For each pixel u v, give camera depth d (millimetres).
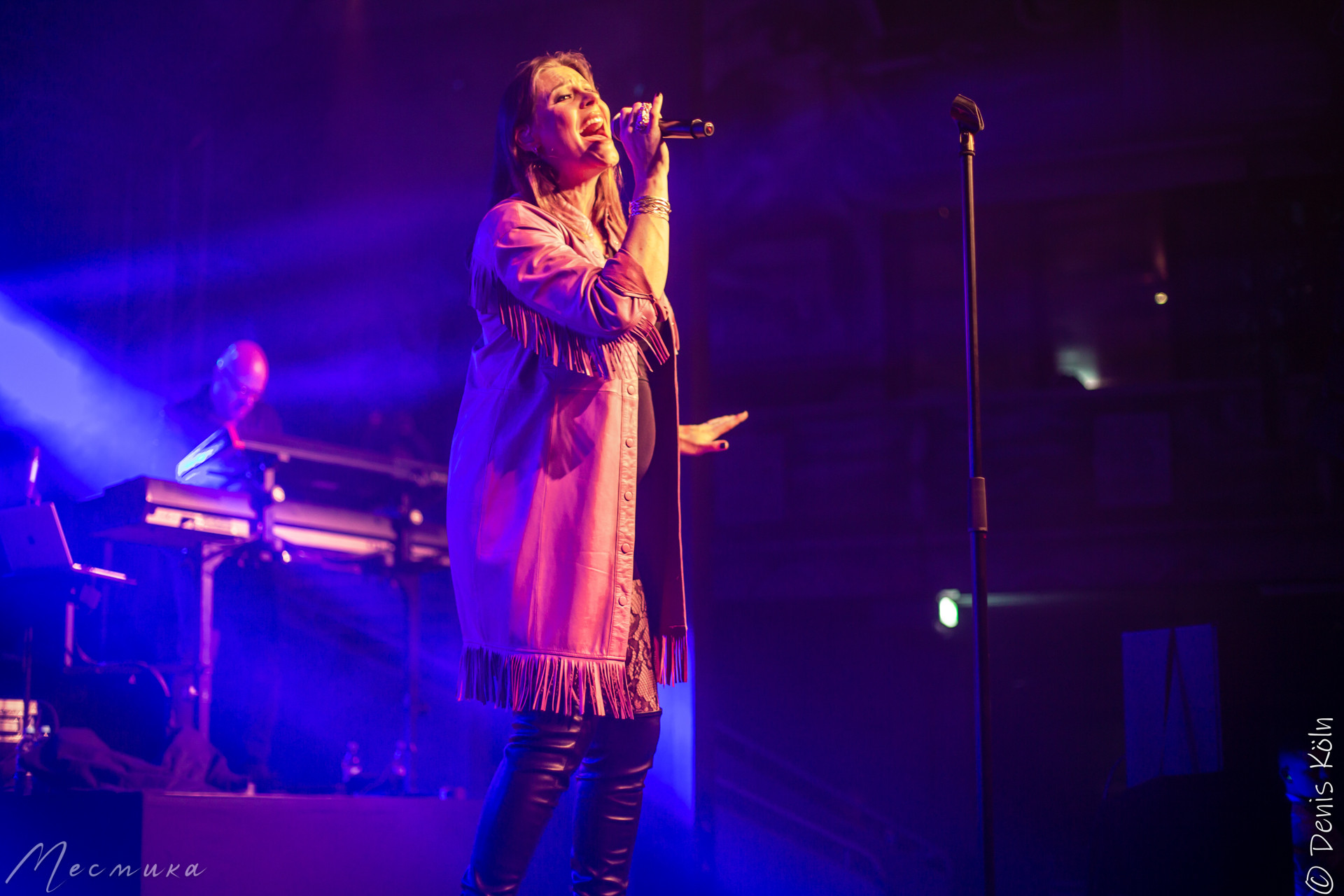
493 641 1616
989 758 2354
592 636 1610
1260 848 2924
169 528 4012
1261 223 9773
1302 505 9297
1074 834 9688
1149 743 3324
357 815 2707
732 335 10703
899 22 10406
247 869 2486
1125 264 10125
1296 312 9609
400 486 4645
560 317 1581
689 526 3650
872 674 10328
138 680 4430
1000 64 10172
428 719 5828
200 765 3832
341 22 9547
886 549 10078
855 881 9594
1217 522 9414
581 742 1662
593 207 1851
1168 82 9773
